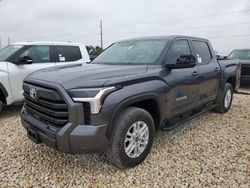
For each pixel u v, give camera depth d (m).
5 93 5.60
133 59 3.97
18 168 3.25
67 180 2.99
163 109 3.58
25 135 4.41
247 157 3.55
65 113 2.79
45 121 3.07
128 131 3.07
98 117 2.75
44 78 3.11
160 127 3.76
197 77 4.35
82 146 2.75
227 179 2.99
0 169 3.23
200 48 4.91
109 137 2.89
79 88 2.75
